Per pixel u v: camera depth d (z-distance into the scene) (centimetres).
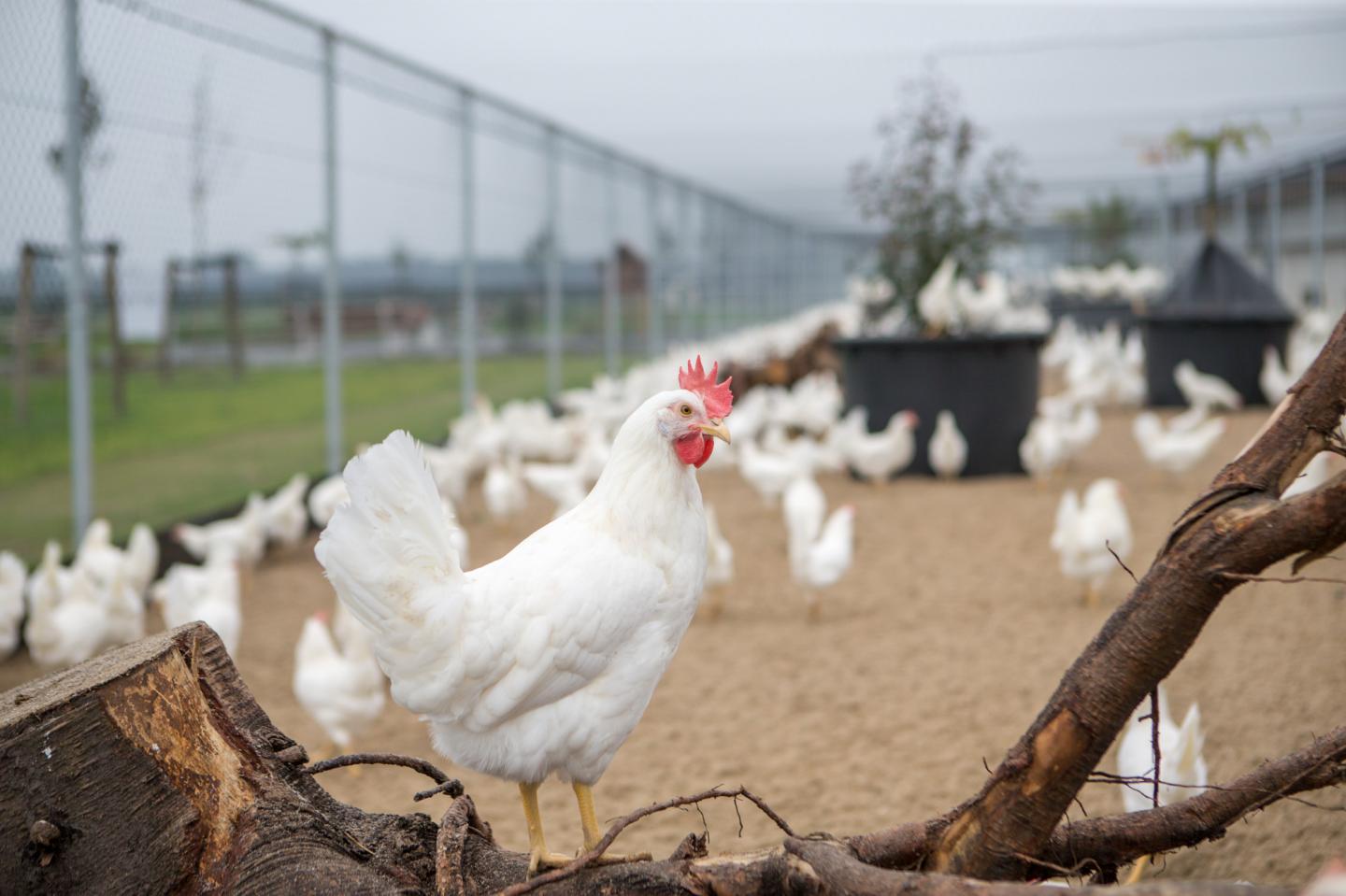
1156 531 1038
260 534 955
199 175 975
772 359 2300
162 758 263
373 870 271
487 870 291
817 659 735
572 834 488
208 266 1008
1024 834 246
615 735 299
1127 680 234
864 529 1137
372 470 269
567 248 1969
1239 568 223
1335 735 250
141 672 268
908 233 1584
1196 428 1716
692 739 600
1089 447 1653
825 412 1602
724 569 834
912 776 535
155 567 904
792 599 898
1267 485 230
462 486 1195
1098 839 261
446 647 272
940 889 212
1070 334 2970
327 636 584
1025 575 931
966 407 1403
